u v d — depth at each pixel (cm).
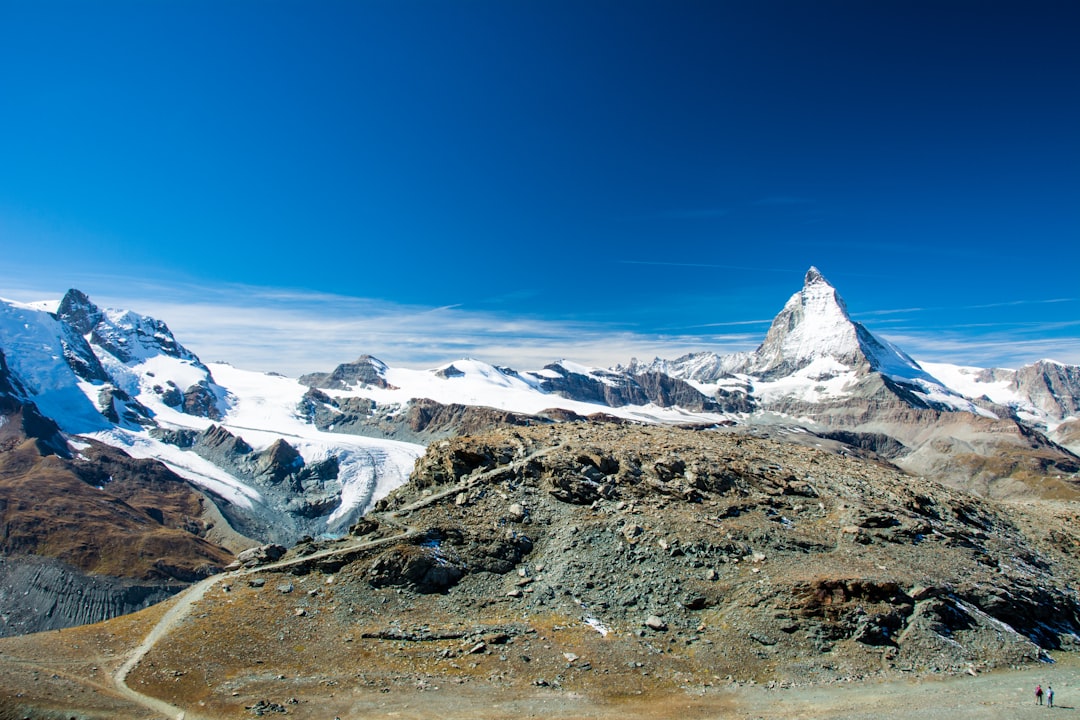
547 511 10581
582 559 9438
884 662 7431
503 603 8831
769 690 6975
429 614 8662
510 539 9975
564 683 7131
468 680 7206
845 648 7625
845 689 6950
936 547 9950
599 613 8512
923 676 7225
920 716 6303
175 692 6950
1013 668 7488
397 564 9325
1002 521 12756
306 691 6994
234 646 7900
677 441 13462
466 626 8294
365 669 7469
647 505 10494
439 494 11144
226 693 6944
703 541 9375
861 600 8188
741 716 6412
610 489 10938
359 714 6519
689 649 7731
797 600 8156
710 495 10856
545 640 7931
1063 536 12500
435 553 9600
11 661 7431
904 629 7894
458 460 11825
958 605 8331
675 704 6694
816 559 9212
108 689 6969
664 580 8844
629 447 12375
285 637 8138
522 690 7000
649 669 7375
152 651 7725
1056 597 9400
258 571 9662
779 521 10306
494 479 11338
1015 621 8531
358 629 8312
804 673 7269
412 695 6906
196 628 8244
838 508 10738
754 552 9325
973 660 7538
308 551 10212
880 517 10275
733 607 8288
